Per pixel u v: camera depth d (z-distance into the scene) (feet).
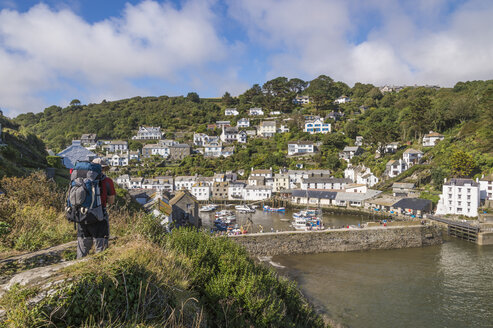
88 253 18.45
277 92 540.11
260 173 304.30
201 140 410.31
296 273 103.71
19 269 17.37
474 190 178.09
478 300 83.05
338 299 83.87
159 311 14.60
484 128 234.79
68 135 427.74
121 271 13.97
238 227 176.45
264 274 38.91
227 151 366.22
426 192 214.90
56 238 26.86
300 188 284.41
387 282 95.40
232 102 558.56
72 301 11.59
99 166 18.16
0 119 153.89
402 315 75.61
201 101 598.34
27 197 37.78
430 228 139.23
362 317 74.54
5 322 10.62
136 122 475.31
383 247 132.98
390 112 393.50
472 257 119.96
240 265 30.91
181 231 32.45
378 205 214.28
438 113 298.35
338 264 112.78
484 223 154.20
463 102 290.76
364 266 110.32
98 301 12.32
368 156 310.86
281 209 231.09
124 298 13.30
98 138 430.20
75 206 16.81
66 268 14.08
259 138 404.77
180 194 140.67
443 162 232.73
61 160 114.73
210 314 21.97
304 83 608.19
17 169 74.38
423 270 105.81
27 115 543.39
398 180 247.50
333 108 475.31
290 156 343.67
